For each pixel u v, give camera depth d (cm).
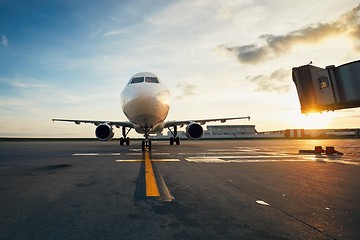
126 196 399
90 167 758
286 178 565
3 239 234
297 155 1174
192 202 363
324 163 862
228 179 551
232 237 238
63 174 624
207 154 1226
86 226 267
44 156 1164
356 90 918
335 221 282
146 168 726
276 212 315
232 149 1667
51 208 334
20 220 287
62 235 244
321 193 420
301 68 1077
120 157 1080
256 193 420
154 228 261
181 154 1226
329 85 999
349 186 477
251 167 754
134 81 1466
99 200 375
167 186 477
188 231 253
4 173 643
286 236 240
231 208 333
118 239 234
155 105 1303
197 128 1822
